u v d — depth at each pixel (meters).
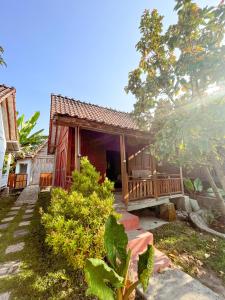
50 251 3.54
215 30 3.12
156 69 4.50
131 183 6.14
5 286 2.54
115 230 2.35
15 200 8.63
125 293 2.11
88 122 5.24
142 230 4.41
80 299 2.39
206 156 3.92
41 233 4.39
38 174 16.80
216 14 2.89
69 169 7.14
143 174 8.68
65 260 3.24
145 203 6.37
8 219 5.51
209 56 2.81
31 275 2.80
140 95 4.84
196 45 3.30
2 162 8.62
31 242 3.91
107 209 3.20
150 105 4.83
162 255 3.62
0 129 8.16
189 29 3.34
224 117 2.62
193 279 2.97
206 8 2.91
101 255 2.79
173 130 3.37
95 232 2.90
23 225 4.96
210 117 2.75
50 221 2.90
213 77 3.01
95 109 9.15
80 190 3.79
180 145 3.41
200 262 3.85
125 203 5.74
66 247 2.50
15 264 3.09
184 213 7.48
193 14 3.16
